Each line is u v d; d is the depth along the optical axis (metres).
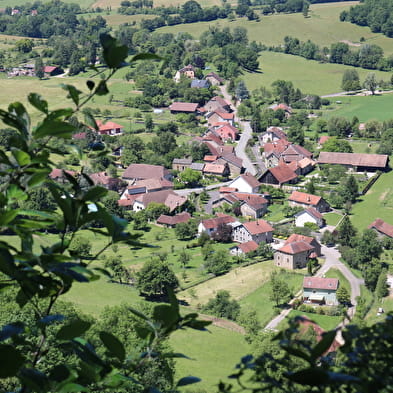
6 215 4.66
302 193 116.50
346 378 4.21
